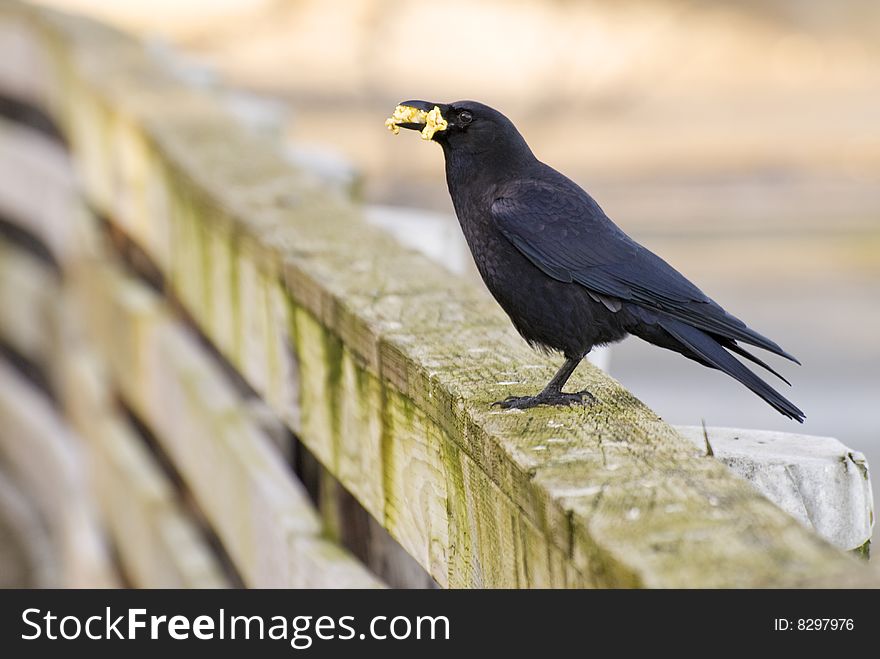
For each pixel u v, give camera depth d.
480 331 7.15
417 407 6.46
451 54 49.94
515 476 5.30
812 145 47.00
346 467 7.38
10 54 17.38
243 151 11.08
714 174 41.53
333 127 47.12
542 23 51.97
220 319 9.66
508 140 7.92
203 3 50.84
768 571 4.12
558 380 6.36
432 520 6.27
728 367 7.15
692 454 5.33
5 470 17.45
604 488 4.91
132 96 12.88
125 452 12.12
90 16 17.86
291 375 8.20
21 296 16.67
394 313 7.23
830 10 64.81
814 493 6.00
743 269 27.14
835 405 18.92
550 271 7.43
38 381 16.23
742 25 62.56
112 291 12.51
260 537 8.44
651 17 56.78
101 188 13.48
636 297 7.36
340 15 49.78
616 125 50.88
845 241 29.53
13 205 17.12
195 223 10.26
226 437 9.09
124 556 11.78
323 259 8.14
